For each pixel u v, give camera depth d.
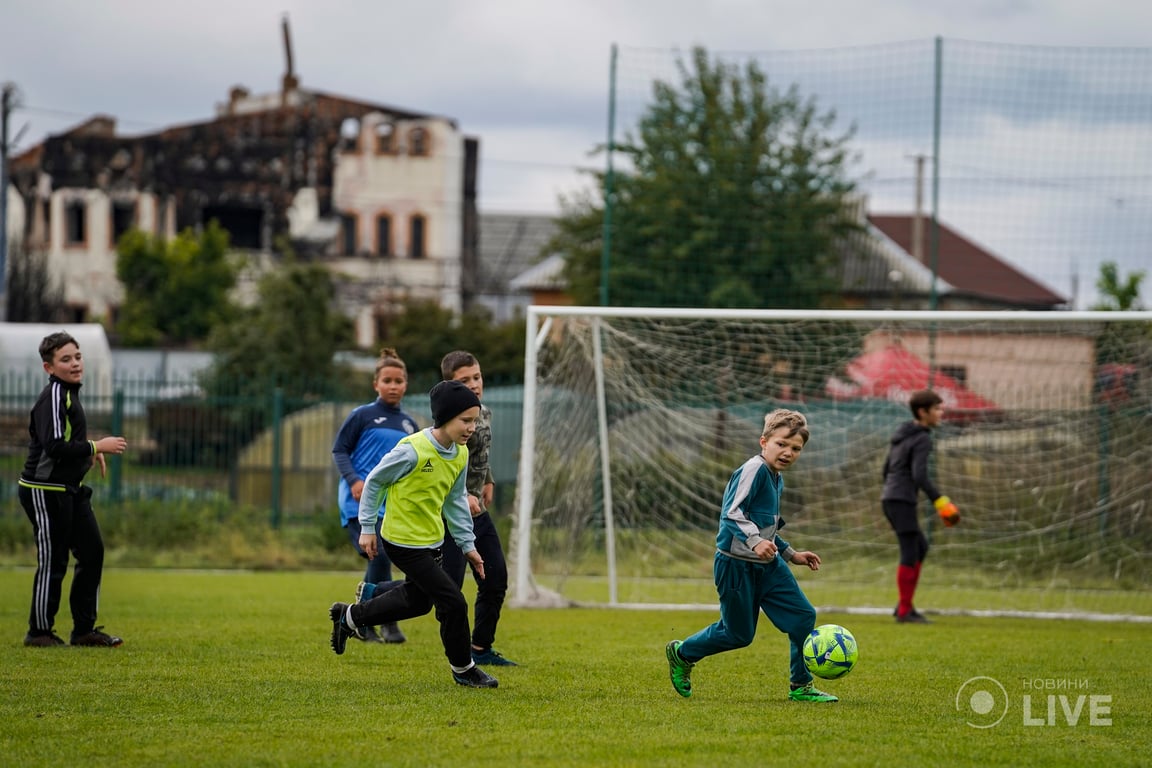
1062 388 27.09
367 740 9.25
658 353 25.78
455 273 94.06
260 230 94.75
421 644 15.27
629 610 21.45
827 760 8.73
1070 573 26.22
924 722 10.38
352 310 92.88
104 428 36.62
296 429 34.62
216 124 93.44
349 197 93.69
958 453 27.28
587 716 10.35
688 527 26.31
